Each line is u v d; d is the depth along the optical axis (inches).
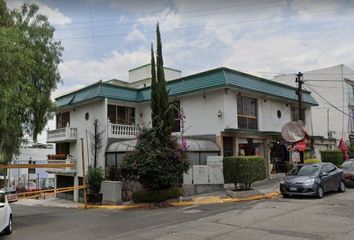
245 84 935.7
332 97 1571.1
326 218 458.3
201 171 825.5
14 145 620.4
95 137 1021.8
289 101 1143.0
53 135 1242.0
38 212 776.3
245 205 610.5
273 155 1114.1
